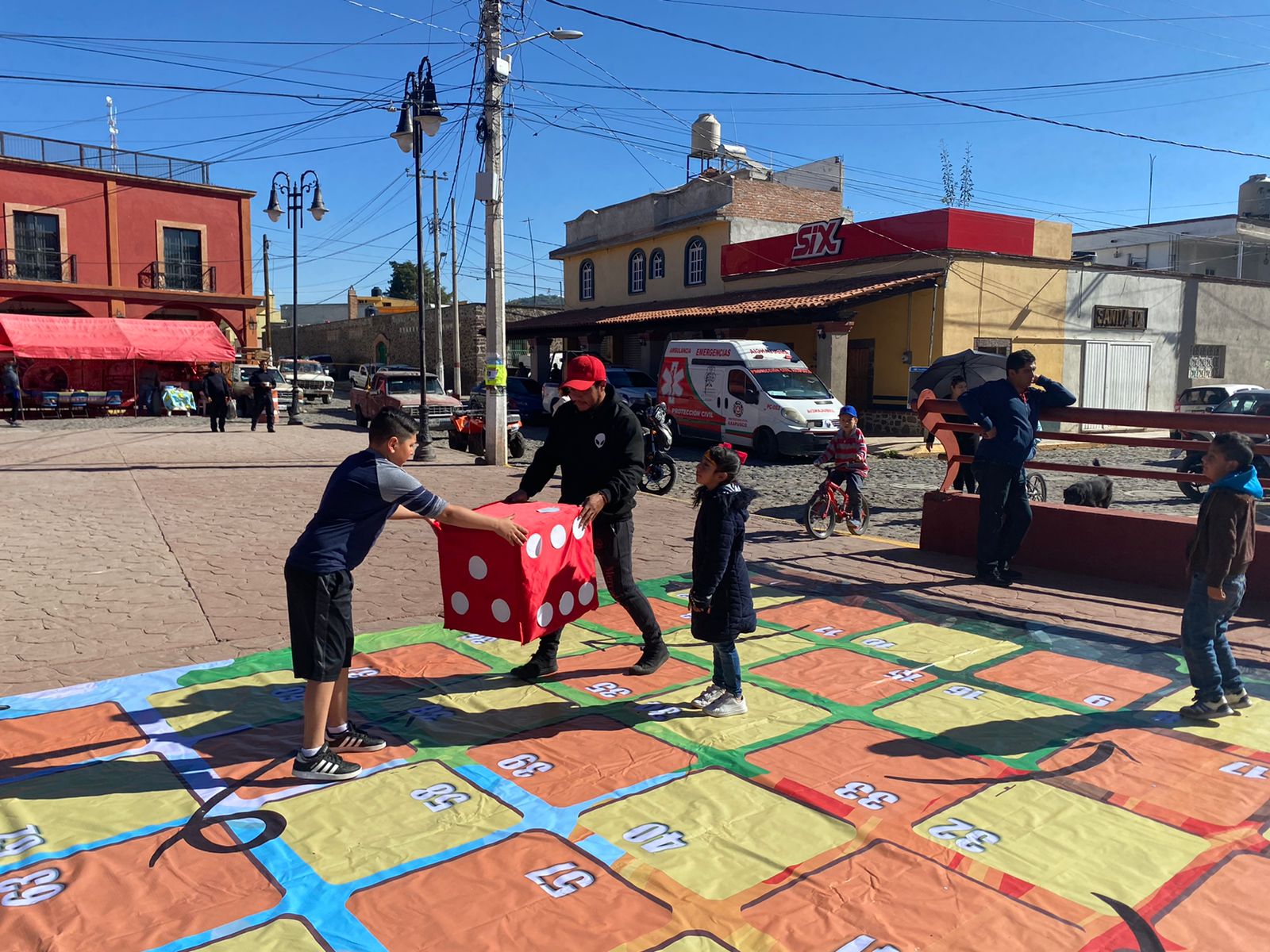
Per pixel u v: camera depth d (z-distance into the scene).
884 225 21.55
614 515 4.99
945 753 4.15
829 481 9.78
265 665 5.30
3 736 4.26
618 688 4.99
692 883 3.08
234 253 33.81
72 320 28.78
